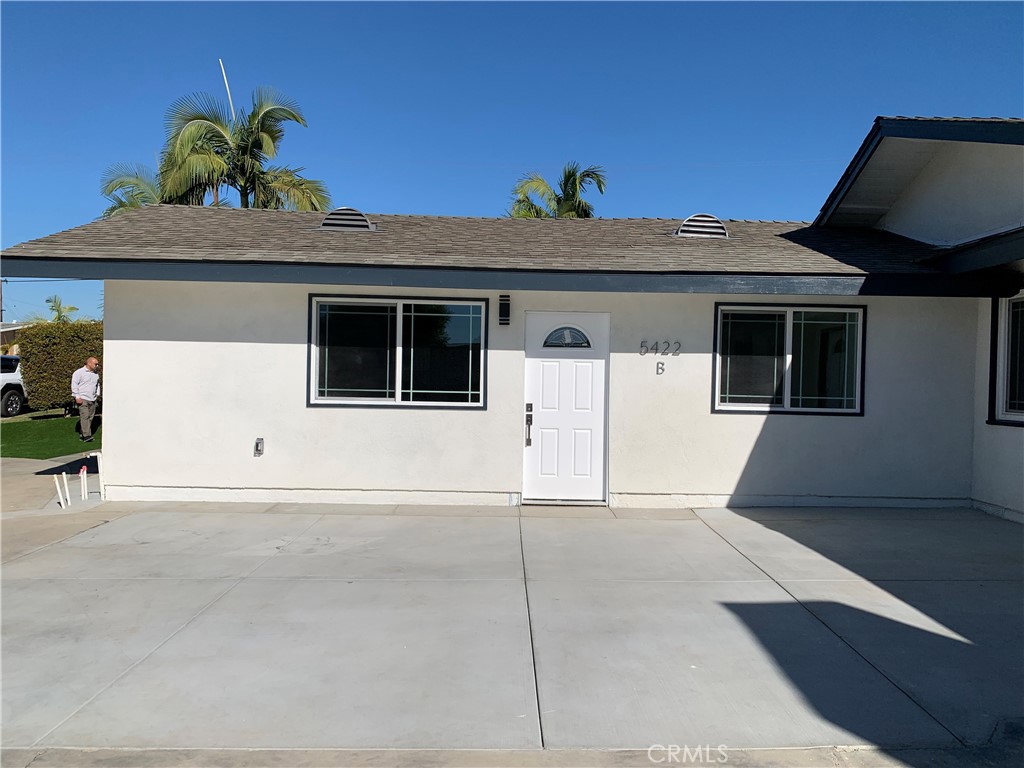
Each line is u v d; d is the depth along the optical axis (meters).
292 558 6.08
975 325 8.30
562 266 7.60
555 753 3.16
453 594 5.19
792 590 5.33
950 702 3.62
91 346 19.98
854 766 3.07
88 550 6.27
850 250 8.63
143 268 7.46
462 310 8.28
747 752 3.17
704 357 8.27
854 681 3.84
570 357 8.38
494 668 3.96
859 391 8.31
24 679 3.79
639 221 10.98
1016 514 7.61
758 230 10.21
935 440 8.34
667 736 3.30
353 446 8.24
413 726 3.36
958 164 8.34
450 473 8.27
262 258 7.53
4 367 19.45
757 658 4.12
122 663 3.99
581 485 8.40
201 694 3.64
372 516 7.68
